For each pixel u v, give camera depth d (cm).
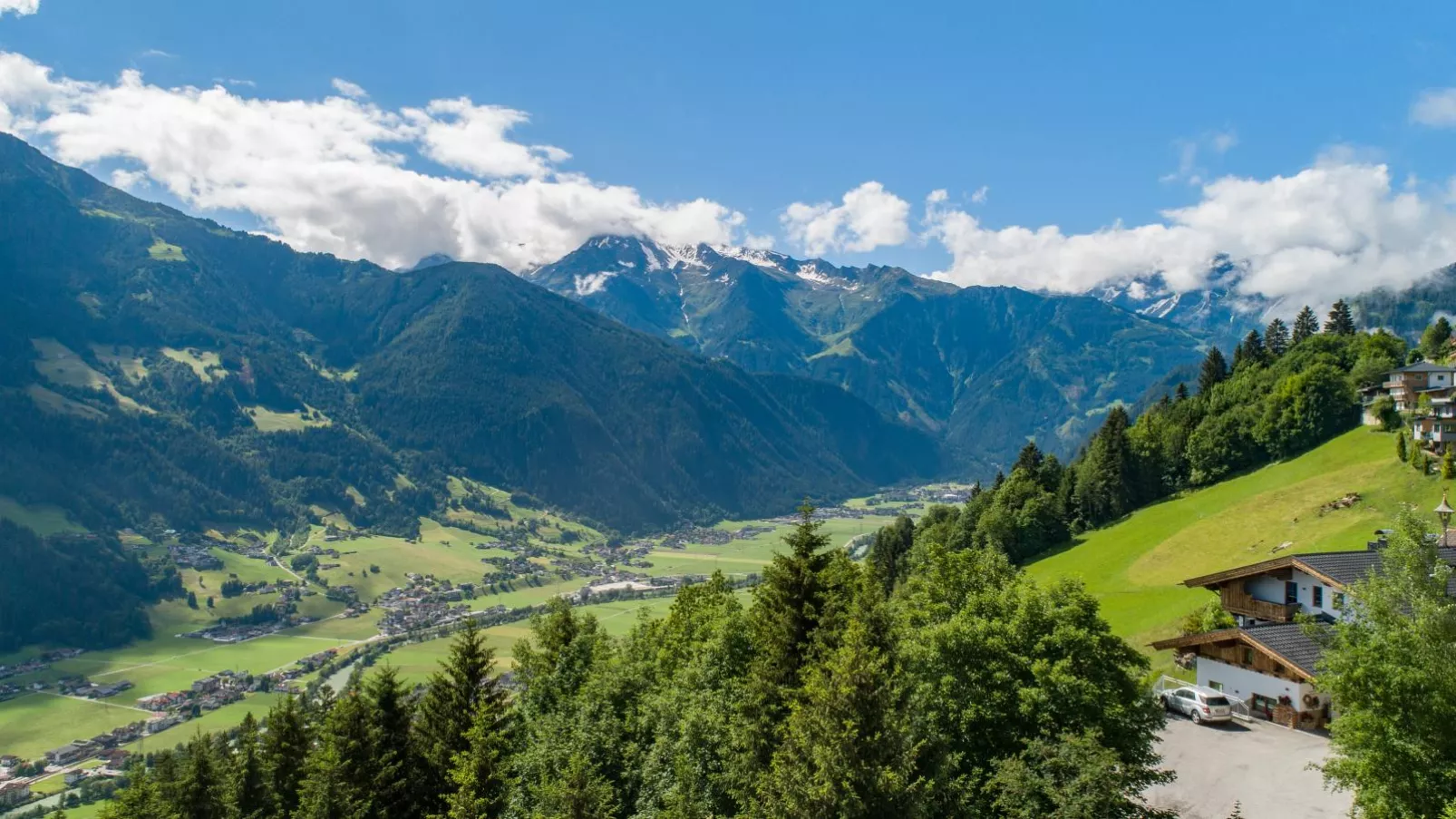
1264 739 4406
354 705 5228
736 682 4206
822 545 4159
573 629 7162
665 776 3947
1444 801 2403
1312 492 10750
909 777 2839
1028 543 14125
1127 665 3409
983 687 3241
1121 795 2864
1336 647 2920
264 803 5569
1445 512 6050
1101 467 14588
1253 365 18150
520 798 4469
